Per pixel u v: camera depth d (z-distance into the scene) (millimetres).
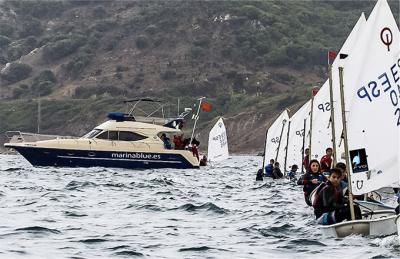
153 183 122500
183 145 174375
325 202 61750
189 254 51812
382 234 56312
